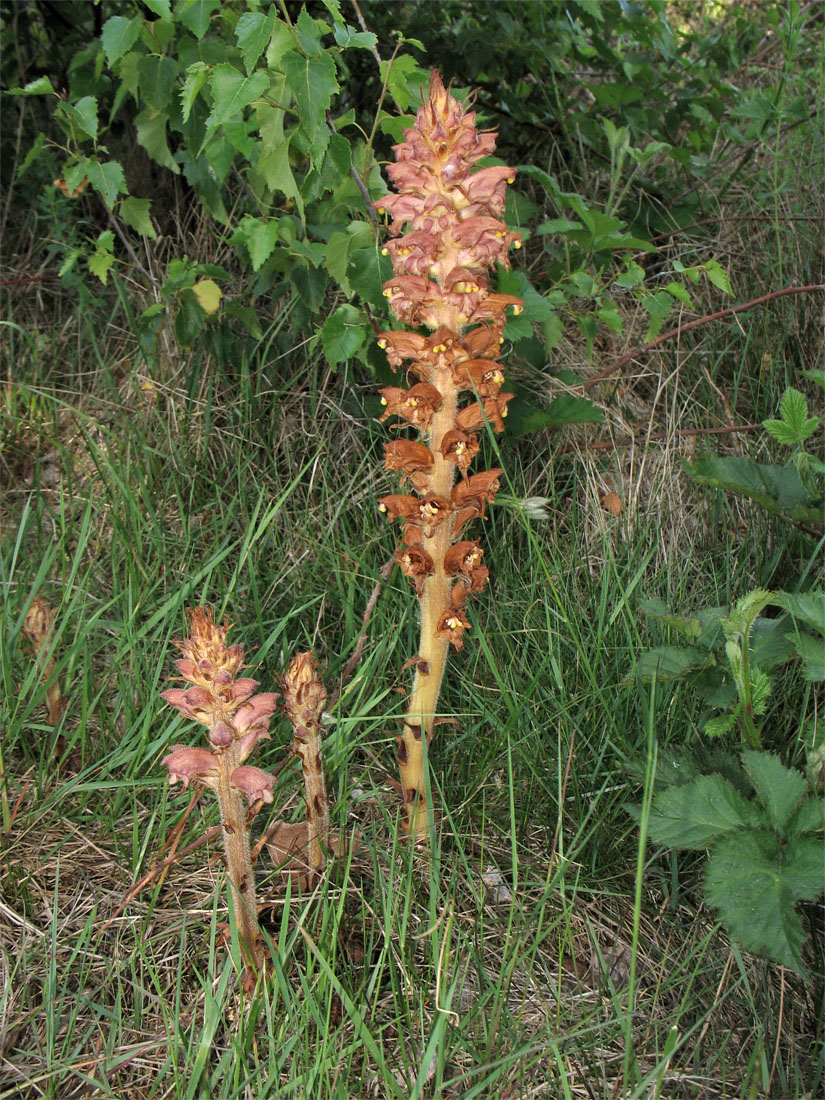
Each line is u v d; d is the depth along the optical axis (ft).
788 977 2.19
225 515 3.02
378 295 2.80
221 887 2.30
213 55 2.93
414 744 2.33
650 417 3.45
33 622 2.50
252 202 3.41
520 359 3.41
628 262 3.22
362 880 2.34
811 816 2.07
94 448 3.29
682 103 4.05
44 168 3.84
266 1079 1.98
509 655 2.78
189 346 3.20
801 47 4.76
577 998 2.16
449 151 2.13
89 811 2.44
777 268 3.79
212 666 1.96
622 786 2.42
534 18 3.64
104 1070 1.99
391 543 3.08
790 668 2.68
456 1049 2.06
